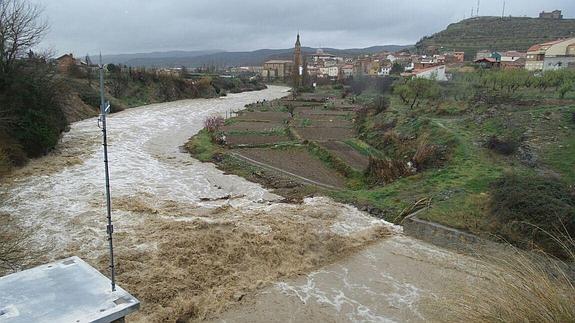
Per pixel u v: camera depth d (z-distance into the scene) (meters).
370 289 13.03
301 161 28.66
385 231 17.22
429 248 15.76
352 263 14.67
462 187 19.17
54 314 4.26
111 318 4.33
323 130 40.12
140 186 22.75
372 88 77.75
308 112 54.78
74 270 5.13
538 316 5.43
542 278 6.03
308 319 11.49
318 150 30.25
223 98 83.75
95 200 20.03
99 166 26.69
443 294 12.09
